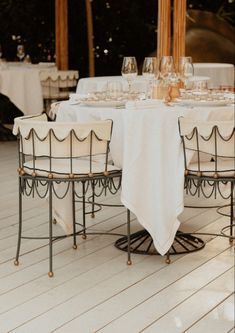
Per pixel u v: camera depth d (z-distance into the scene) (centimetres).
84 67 1055
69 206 432
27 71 770
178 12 543
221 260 395
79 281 363
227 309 326
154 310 324
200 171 375
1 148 782
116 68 1059
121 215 493
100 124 361
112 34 1043
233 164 386
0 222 475
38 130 361
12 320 314
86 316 318
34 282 361
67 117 418
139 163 380
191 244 419
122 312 322
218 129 365
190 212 497
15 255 405
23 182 384
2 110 938
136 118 377
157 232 387
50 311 324
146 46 1059
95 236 442
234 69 837
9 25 999
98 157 412
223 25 1110
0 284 359
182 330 303
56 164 382
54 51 1026
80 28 1033
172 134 377
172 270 379
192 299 338
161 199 381
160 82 432
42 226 465
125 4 1029
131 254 406
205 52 1109
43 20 1007
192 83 466
